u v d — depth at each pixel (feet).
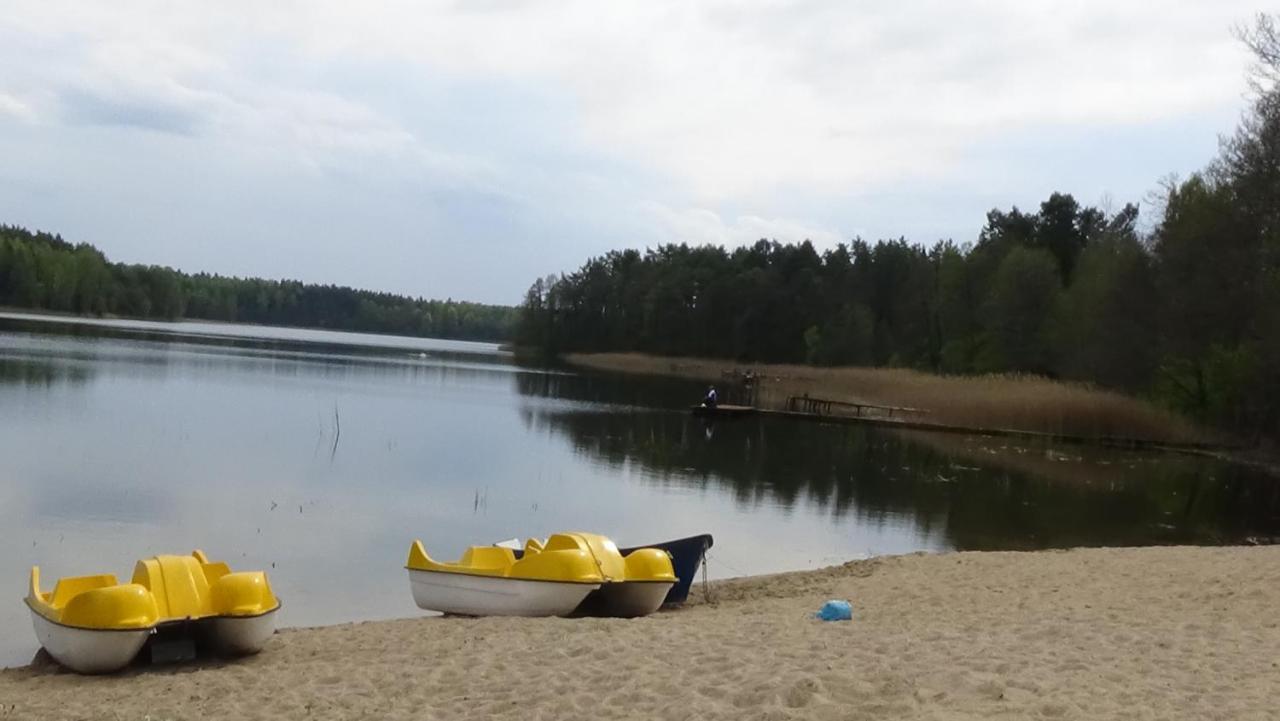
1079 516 77.30
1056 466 109.09
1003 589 41.63
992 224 252.42
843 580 46.16
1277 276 125.49
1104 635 28.86
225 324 599.57
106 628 29.07
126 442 86.74
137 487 67.26
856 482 90.79
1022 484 93.81
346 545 54.85
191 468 76.18
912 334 282.56
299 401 133.90
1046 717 19.86
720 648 27.89
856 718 20.29
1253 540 69.21
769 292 331.77
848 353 286.25
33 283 398.62
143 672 30.14
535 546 42.19
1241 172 131.64
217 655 31.68
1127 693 21.70
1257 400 129.70
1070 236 240.32
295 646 32.99
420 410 135.13
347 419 117.29
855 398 176.76
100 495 63.82
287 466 80.74
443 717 22.95
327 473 78.69
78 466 73.31
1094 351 157.17
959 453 117.60
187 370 172.14
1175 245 140.46
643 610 39.45
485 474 83.87
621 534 63.16
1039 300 203.00
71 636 29.19
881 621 34.30
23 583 44.04
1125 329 151.94
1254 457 128.26
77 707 25.68
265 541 54.65
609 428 127.54
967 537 66.54
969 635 29.43
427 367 249.55
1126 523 74.90
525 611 38.65
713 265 372.17
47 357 174.29
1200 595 38.19
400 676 27.07
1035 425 139.33
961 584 43.37
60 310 413.39
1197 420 142.10
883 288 309.63
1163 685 22.48
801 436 130.41
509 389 190.29
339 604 43.16
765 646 27.86
